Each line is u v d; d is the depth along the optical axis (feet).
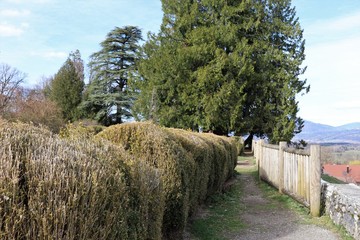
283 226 17.75
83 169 6.29
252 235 16.28
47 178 5.63
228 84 71.82
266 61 76.43
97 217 6.09
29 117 70.03
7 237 5.03
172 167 13.32
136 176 8.89
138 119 85.97
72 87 113.91
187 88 74.38
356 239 14.12
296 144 80.94
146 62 83.76
